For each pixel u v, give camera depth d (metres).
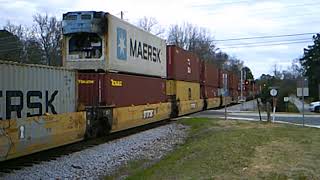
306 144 16.69
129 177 12.24
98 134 19.91
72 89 17.73
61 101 16.81
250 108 56.94
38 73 15.26
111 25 20.66
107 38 20.33
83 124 18.06
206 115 40.59
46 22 82.69
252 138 18.83
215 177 10.38
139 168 14.69
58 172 13.55
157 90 29.23
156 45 28.77
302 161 12.64
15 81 13.95
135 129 27.42
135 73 24.28
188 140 22.06
